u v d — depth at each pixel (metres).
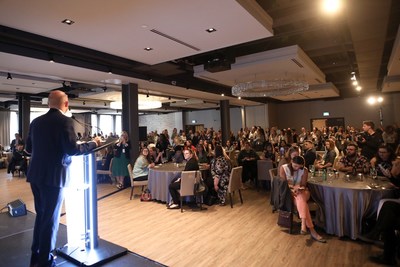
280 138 9.21
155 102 9.37
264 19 3.57
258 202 5.06
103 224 3.97
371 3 3.27
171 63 6.08
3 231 3.06
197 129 17.64
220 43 4.14
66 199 2.51
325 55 6.84
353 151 4.19
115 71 5.73
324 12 4.11
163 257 2.90
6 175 8.93
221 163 4.93
